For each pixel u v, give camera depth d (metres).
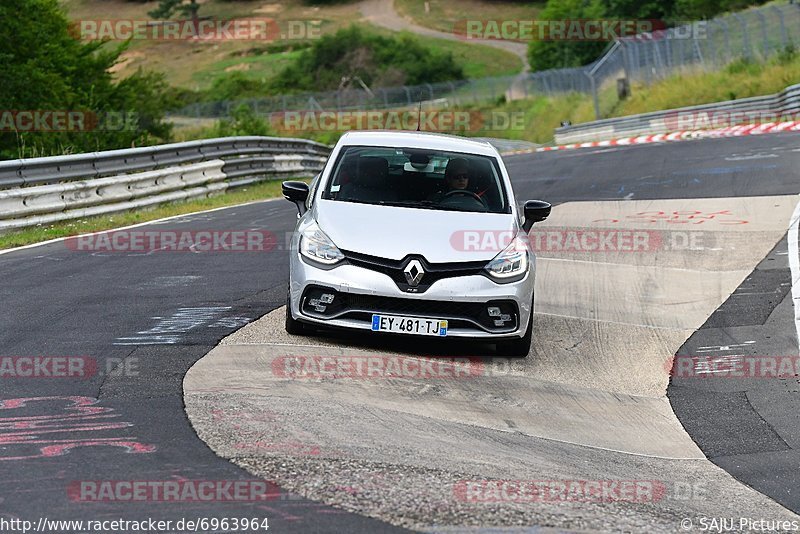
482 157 29.94
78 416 19.42
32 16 116.50
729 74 154.38
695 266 40.69
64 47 128.25
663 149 95.69
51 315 28.64
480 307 25.33
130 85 137.62
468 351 27.23
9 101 104.75
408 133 31.08
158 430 18.75
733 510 17.33
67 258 39.84
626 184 69.50
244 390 21.78
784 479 19.27
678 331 31.03
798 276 37.22
